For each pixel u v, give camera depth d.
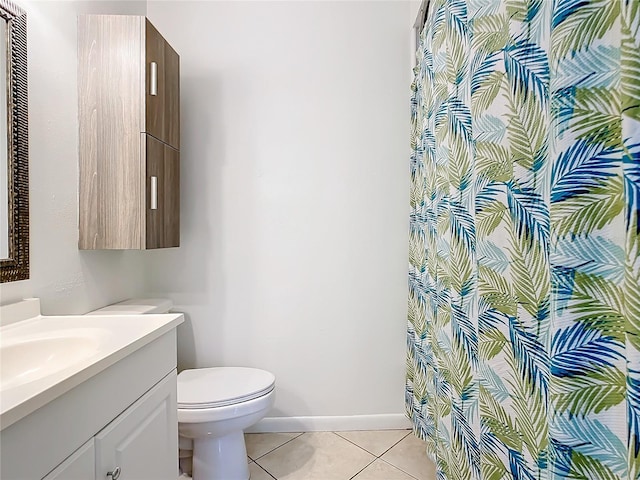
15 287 1.18
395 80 2.11
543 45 0.71
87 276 1.56
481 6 0.91
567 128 0.58
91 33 1.51
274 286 2.10
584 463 0.58
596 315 0.56
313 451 1.90
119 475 0.87
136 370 0.96
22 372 0.92
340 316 2.12
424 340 1.69
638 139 0.45
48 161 1.33
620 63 0.48
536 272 0.73
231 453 1.60
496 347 0.86
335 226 2.11
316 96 2.09
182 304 2.08
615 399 0.55
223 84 2.07
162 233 1.69
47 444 0.66
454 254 1.17
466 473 1.08
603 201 0.55
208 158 2.07
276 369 2.11
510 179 0.81
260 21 2.07
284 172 2.09
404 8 2.10
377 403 2.13
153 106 1.60
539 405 0.72
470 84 1.00
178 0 2.05
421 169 1.76
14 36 1.16
